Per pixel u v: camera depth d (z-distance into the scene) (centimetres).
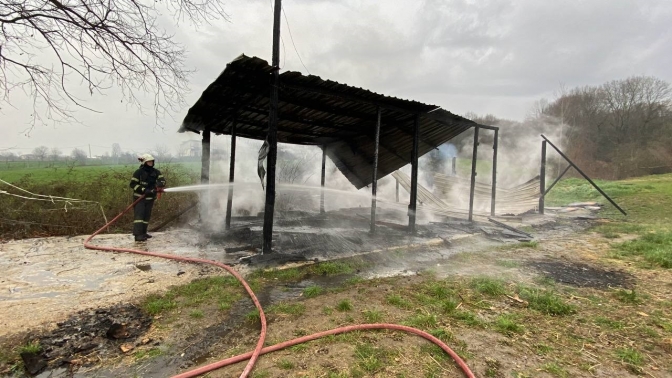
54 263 518
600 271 515
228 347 287
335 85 544
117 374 251
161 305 365
